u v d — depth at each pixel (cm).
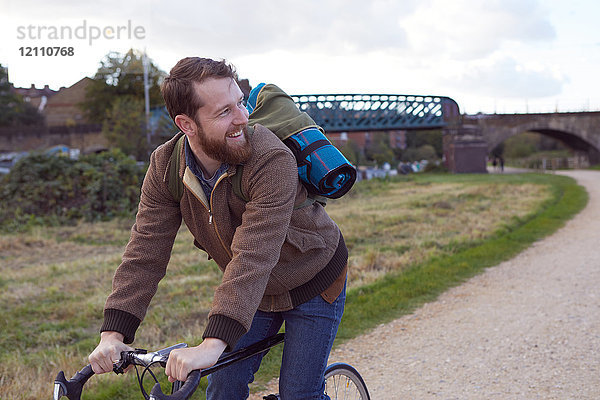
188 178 183
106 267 978
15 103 4181
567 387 404
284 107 209
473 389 412
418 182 3572
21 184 1702
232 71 172
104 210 1728
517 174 4725
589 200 2056
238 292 163
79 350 534
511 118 6141
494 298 685
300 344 207
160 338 549
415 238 1145
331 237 208
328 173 194
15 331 627
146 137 2834
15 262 1091
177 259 1003
